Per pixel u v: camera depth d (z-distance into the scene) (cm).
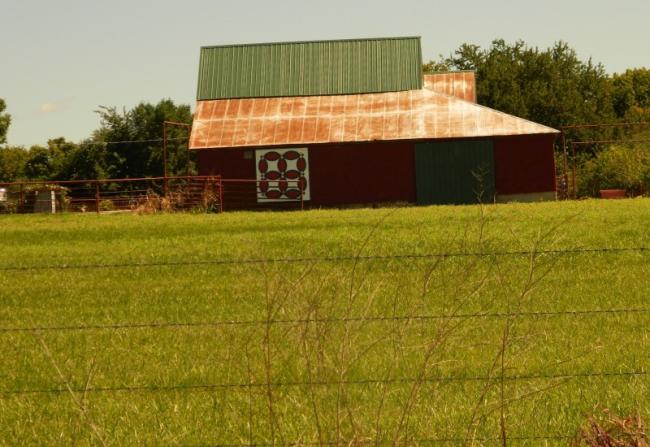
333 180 16588
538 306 4894
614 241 7712
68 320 5225
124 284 6662
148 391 3450
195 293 6047
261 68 18500
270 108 17612
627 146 18175
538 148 16238
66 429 3064
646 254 7006
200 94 18100
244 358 3516
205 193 14988
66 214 13338
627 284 5700
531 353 3756
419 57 18412
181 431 2948
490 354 3675
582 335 4184
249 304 5466
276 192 16638
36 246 9181
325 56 18662
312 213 12331
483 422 2773
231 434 2869
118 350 4219
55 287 6619
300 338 2280
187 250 8344
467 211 11262
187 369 3747
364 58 18538
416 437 2669
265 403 3064
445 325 2861
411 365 3372
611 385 3266
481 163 16275
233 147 16600
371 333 3525
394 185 16475
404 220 10088
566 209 11112
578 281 5844
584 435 2394
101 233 10188
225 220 11306
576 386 3281
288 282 2508
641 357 3712
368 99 17625
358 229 9406
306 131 16862
